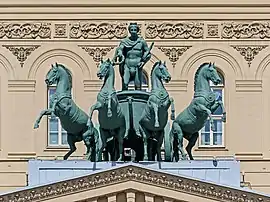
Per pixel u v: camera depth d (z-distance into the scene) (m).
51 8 78.62
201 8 78.56
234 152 77.75
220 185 62.66
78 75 78.44
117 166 62.91
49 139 77.81
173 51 78.50
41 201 62.69
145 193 63.00
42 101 78.19
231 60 78.62
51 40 78.56
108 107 64.44
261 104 78.25
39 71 78.38
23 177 77.19
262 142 77.94
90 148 66.19
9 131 77.81
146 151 65.44
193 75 78.38
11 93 78.19
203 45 78.62
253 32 78.56
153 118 64.94
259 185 77.19
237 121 78.12
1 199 62.44
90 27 78.50
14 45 78.44
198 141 77.69
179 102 78.12
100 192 62.94
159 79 65.50
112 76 65.25
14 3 78.62
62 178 63.19
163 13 78.62
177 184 62.84
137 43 67.94
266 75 78.50
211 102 66.00
